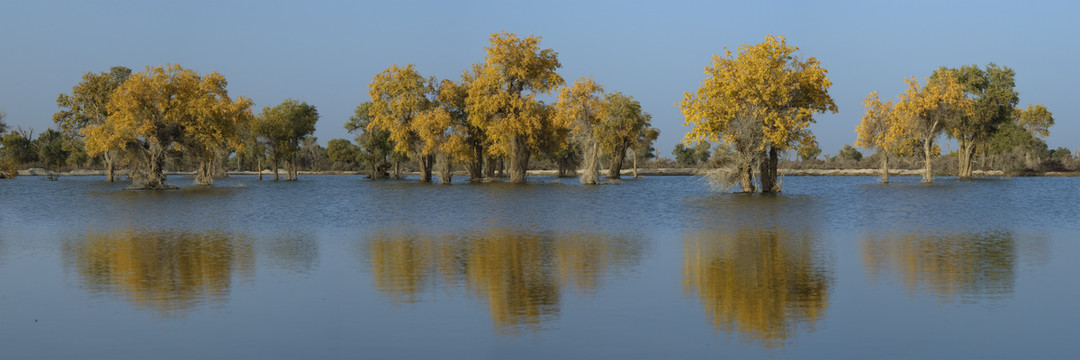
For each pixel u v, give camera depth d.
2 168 122.62
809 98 70.06
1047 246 29.91
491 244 31.33
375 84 103.81
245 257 27.31
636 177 133.75
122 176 155.38
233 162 191.25
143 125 82.44
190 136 85.62
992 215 46.72
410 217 46.44
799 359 14.33
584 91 98.56
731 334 16.00
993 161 138.12
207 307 18.61
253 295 20.05
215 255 27.92
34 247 30.66
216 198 70.19
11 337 15.90
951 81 97.94
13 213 50.88
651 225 40.25
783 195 70.25
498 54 96.69
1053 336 15.67
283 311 18.16
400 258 26.89
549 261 26.03
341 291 20.53
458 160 101.38
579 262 25.81
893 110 98.00
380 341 15.56
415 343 15.41
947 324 16.67
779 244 31.06
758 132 69.81
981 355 14.50
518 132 96.56
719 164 74.69
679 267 24.58
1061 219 43.84
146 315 17.80
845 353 14.66
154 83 82.94
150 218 46.25
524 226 39.91
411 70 102.88
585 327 16.56
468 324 16.88
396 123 103.38
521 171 100.50
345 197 71.06
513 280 22.16
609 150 121.44
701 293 20.12
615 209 52.88
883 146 99.12
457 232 36.69
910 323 16.77
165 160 89.38
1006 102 117.88
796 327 16.52
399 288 20.95
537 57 98.81
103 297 19.83
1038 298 19.23
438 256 27.41
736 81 67.94
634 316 17.53
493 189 86.56
